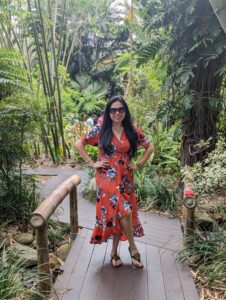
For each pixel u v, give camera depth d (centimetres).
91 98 1205
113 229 266
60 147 716
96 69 1259
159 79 473
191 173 326
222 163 316
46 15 649
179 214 408
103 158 269
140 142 278
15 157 359
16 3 571
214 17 381
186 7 392
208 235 315
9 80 351
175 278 262
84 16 799
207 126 441
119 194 264
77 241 327
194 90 422
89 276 265
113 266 279
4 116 329
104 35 1149
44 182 540
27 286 251
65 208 424
